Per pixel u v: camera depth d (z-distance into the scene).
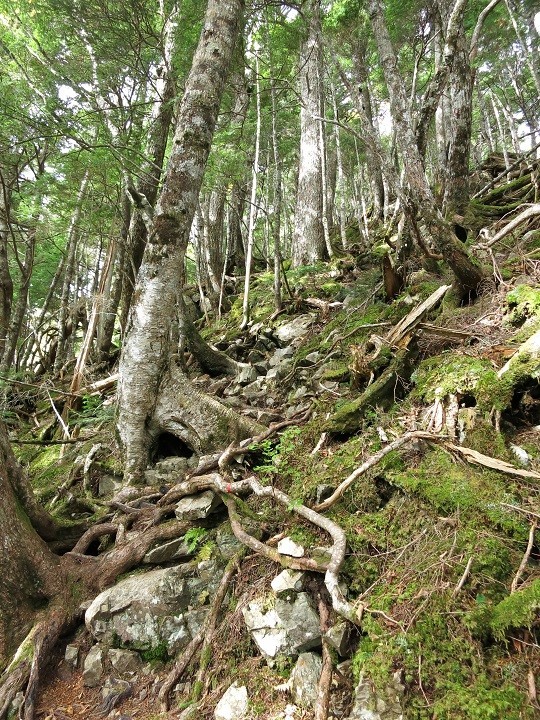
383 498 3.20
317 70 9.42
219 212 13.05
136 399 4.80
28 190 7.45
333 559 2.76
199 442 4.79
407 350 4.18
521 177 8.02
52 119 6.79
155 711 2.87
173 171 4.91
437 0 7.21
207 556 3.53
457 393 3.43
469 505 2.68
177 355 7.26
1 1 8.48
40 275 14.73
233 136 8.43
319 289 8.67
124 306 9.27
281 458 4.02
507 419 3.22
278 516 3.58
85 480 5.13
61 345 10.78
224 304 11.05
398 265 6.09
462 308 4.45
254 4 7.30
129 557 3.76
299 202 11.08
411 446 3.27
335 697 2.37
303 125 11.15
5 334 8.71
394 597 2.49
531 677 1.94
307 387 5.60
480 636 2.16
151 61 8.92
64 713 3.01
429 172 14.88
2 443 3.88
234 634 2.99
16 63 8.41
